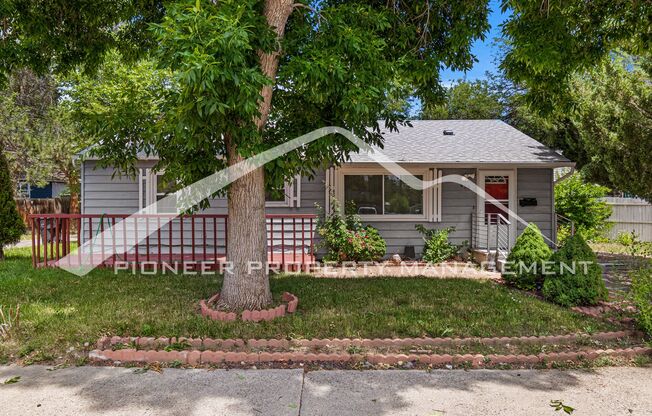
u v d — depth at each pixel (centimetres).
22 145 1569
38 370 364
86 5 603
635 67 987
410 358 389
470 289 654
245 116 413
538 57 564
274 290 634
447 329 450
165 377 354
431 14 611
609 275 790
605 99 1059
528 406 309
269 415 295
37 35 613
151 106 552
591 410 304
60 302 549
